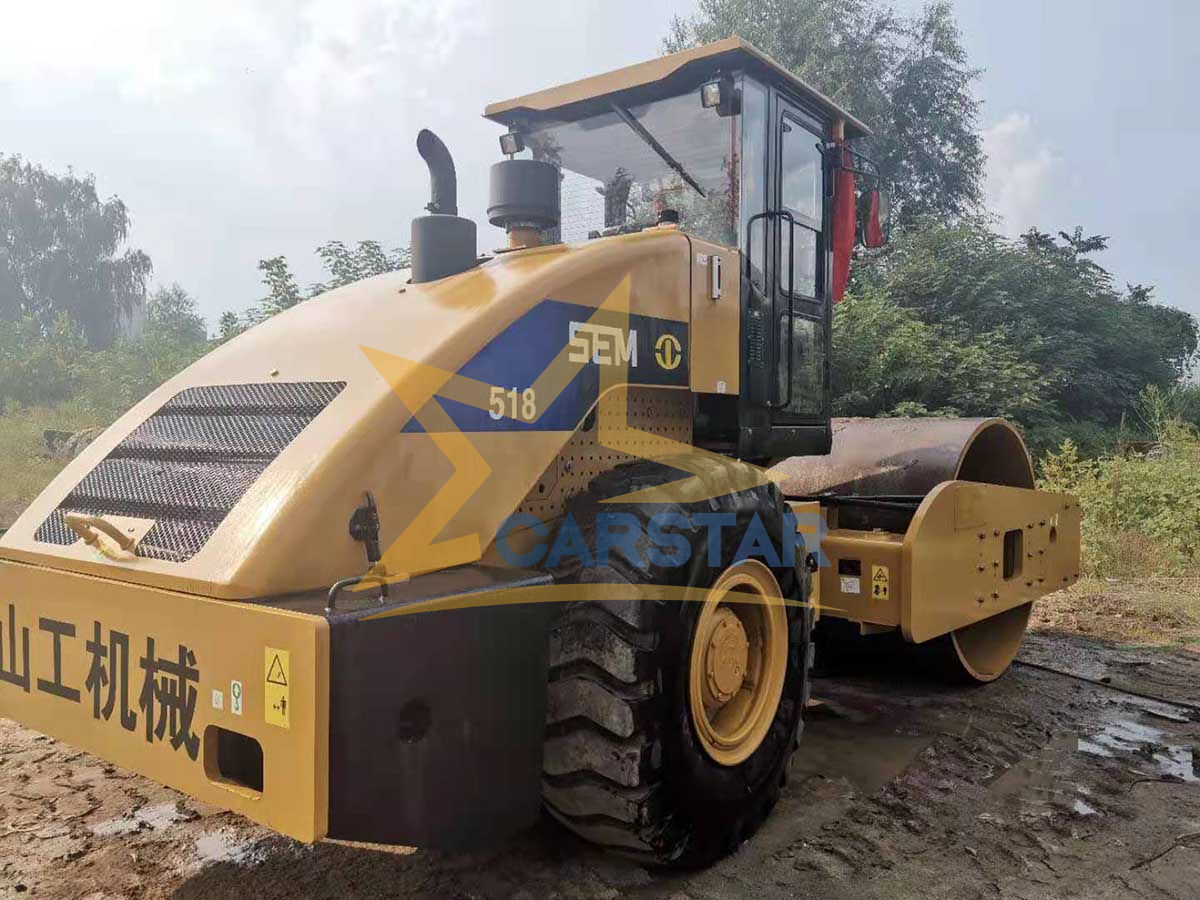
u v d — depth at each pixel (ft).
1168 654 17.12
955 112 66.23
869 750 12.00
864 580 11.90
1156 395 48.62
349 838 5.99
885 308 43.73
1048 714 13.60
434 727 6.53
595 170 12.31
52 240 120.26
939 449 14.25
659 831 7.96
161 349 63.10
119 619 6.77
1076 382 51.21
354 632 5.88
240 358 8.84
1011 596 14.01
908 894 8.33
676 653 8.03
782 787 9.88
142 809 9.61
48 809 9.55
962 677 14.78
